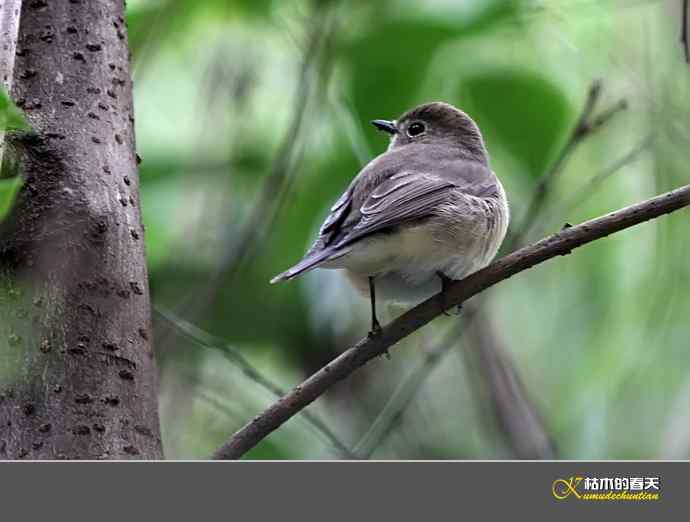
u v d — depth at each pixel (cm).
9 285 605
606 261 1251
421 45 999
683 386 1234
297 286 1224
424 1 1011
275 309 1215
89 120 655
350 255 902
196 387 1157
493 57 1055
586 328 1278
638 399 1263
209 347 952
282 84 1184
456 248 928
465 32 995
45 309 603
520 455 1264
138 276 635
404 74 1013
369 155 1094
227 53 1160
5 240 613
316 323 1253
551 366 1309
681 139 1158
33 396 588
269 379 1237
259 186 1153
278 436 1066
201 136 1160
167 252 1120
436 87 1021
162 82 1186
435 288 965
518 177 1092
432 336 1328
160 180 1148
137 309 627
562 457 1277
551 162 1020
